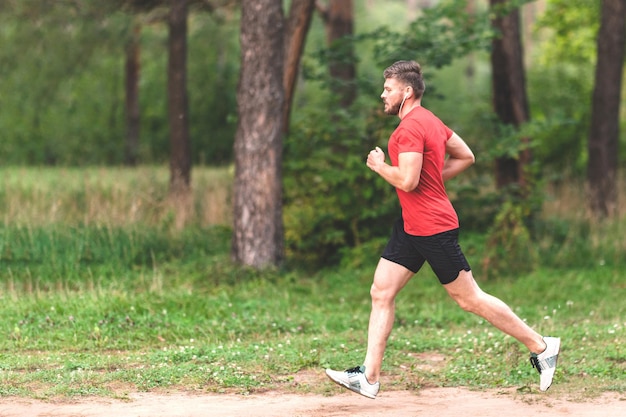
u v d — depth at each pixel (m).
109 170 20.17
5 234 12.99
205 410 6.56
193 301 10.97
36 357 8.48
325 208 14.46
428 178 6.53
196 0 20.11
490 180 15.55
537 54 29.80
